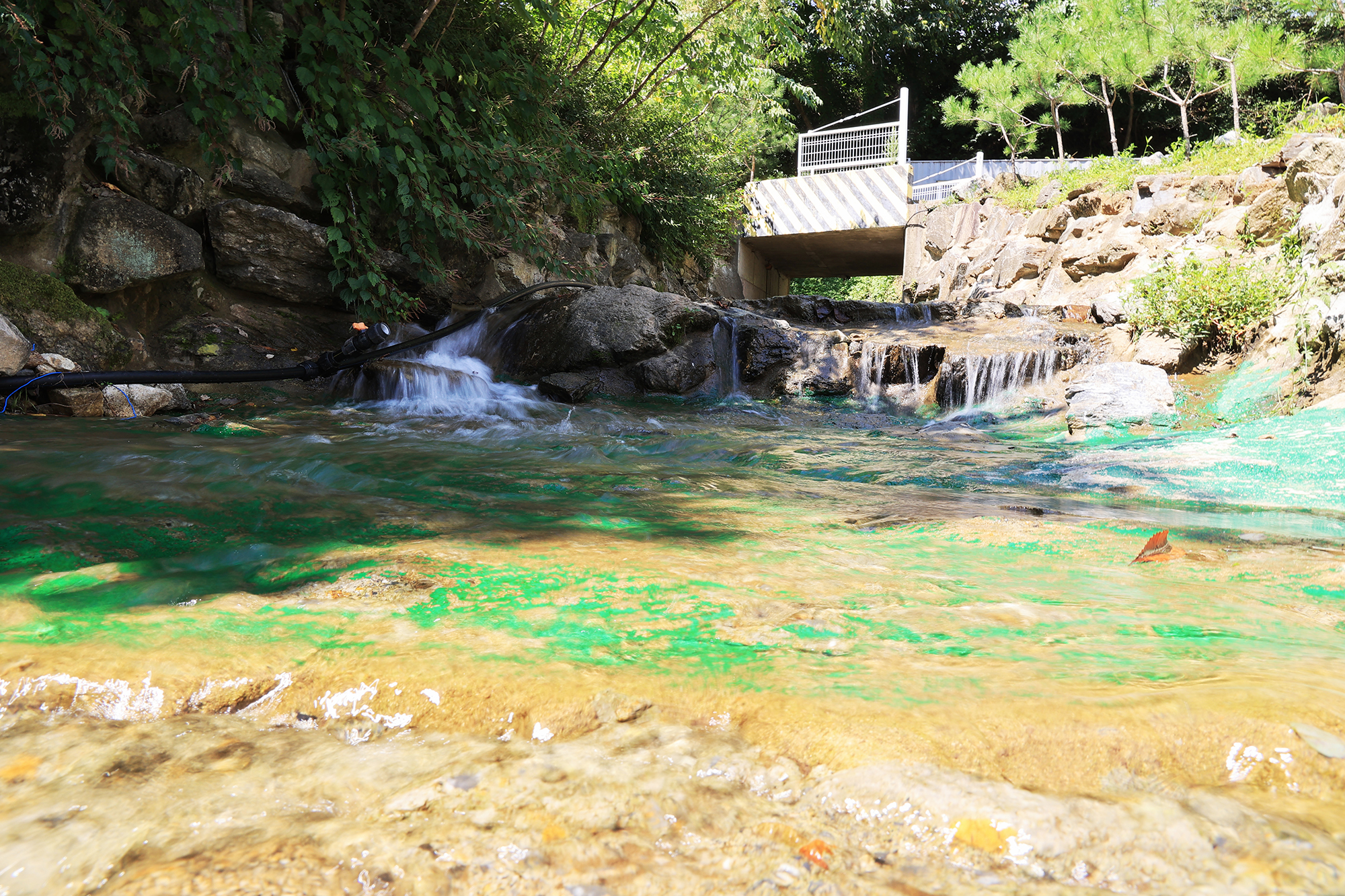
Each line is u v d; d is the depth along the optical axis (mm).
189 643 1505
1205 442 5352
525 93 9117
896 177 20609
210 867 884
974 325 11117
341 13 7660
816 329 10086
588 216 12648
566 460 4672
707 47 11719
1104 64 17484
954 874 895
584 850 930
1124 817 973
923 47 30781
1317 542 2760
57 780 1075
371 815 1004
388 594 1886
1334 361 6391
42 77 5867
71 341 6047
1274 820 970
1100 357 8938
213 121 6938
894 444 5934
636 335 8695
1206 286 8266
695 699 1294
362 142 7527
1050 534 2836
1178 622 1745
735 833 974
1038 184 17984
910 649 1532
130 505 2773
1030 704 1227
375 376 7348
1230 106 24438
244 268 7754
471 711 1290
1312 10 16078
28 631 1576
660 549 2457
